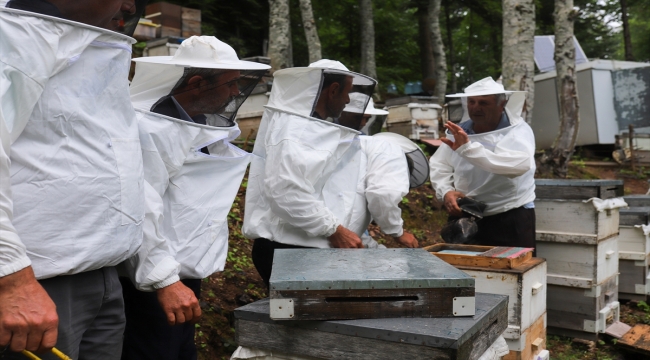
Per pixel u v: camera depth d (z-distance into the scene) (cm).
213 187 231
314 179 285
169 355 227
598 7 2227
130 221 168
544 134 1245
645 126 1153
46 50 145
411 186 377
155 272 190
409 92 1434
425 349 167
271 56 937
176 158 212
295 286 180
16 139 146
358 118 305
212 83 223
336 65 302
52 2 155
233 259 422
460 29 2444
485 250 338
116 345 181
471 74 2227
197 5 1292
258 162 313
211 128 223
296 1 1516
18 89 141
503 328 207
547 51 1412
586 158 1182
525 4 762
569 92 860
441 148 433
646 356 389
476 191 399
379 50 1789
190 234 221
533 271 310
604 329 412
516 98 386
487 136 381
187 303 191
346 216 315
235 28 1380
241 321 197
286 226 302
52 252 150
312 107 287
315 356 184
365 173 334
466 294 183
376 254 227
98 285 168
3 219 131
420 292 182
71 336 160
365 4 1330
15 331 133
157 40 695
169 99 219
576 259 412
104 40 162
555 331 431
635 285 500
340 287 181
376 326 175
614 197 432
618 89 1179
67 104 152
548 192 421
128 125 175
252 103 653
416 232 610
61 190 150
